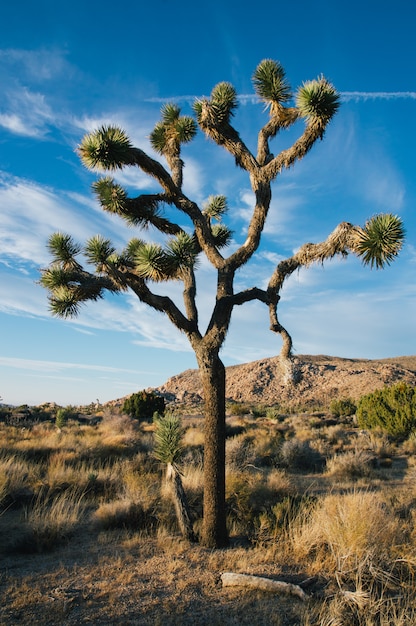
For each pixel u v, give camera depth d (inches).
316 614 177.3
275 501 336.2
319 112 267.6
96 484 391.9
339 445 746.8
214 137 291.9
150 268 282.8
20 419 1043.9
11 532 277.3
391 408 924.0
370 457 584.4
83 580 210.8
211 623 171.5
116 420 888.9
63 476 388.8
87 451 518.6
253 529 290.8
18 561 235.8
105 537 271.0
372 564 209.2
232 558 237.1
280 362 277.1
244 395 2933.1
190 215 286.4
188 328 273.6
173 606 185.0
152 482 395.5
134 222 308.2
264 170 282.4
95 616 176.1
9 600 187.5
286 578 214.1
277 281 275.1
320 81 273.4
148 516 304.0
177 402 2849.4
